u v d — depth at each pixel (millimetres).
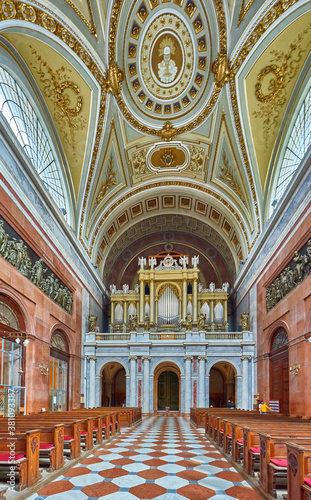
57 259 15273
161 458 7785
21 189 11430
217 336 21312
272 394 16422
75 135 16453
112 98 16094
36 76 13531
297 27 12125
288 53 13109
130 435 11602
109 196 21109
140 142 19453
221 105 16531
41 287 13391
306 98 13859
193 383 20422
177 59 15953
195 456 8078
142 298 25516
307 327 11570
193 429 13516
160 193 23094
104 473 6445
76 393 18281
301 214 12062
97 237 21938
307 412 11359
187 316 23984
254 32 12844
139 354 20859
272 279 15883
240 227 21156
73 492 5355
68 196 17906
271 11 11938
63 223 15500
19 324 11656
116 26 13859
